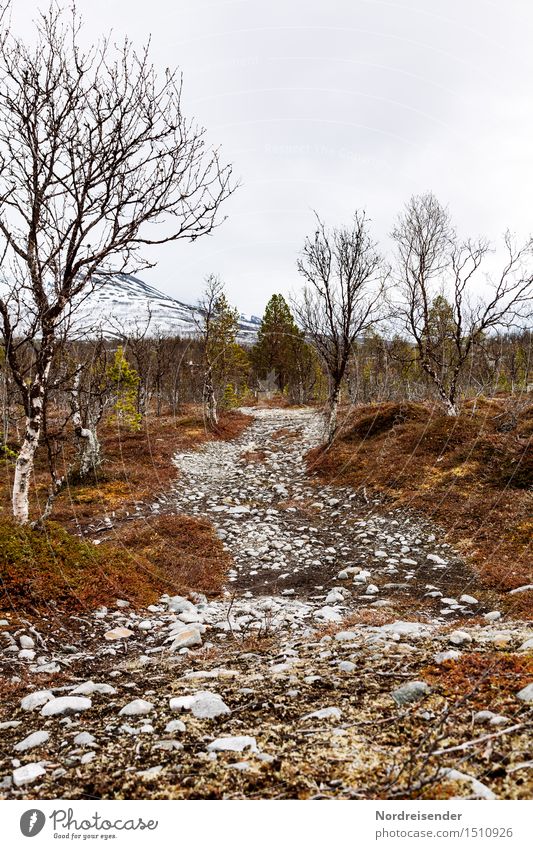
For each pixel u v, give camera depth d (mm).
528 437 17906
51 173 9398
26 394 9742
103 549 11078
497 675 4488
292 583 10922
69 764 3686
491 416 23062
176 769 3510
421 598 9305
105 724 4418
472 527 12938
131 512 16422
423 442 20078
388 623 7680
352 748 3605
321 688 4844
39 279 9555
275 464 23969
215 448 28562
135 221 9828
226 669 5910
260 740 3852
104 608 8484
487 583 9656
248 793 3188
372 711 4195
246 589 10711
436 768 3227
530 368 36406
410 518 14438
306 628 7906
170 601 9586
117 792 3299
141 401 37219
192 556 12328
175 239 10070
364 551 12789
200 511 17141
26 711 4871
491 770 3152
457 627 7066
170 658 6617
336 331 24406
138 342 34656
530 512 12914
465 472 16547
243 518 16281
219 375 41031
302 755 3566
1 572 8078
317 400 52531
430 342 25688
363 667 5324
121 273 10180
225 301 38531
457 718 3863
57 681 5777
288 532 14766
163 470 22328
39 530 9867
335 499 17469
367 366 40719
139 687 5465
